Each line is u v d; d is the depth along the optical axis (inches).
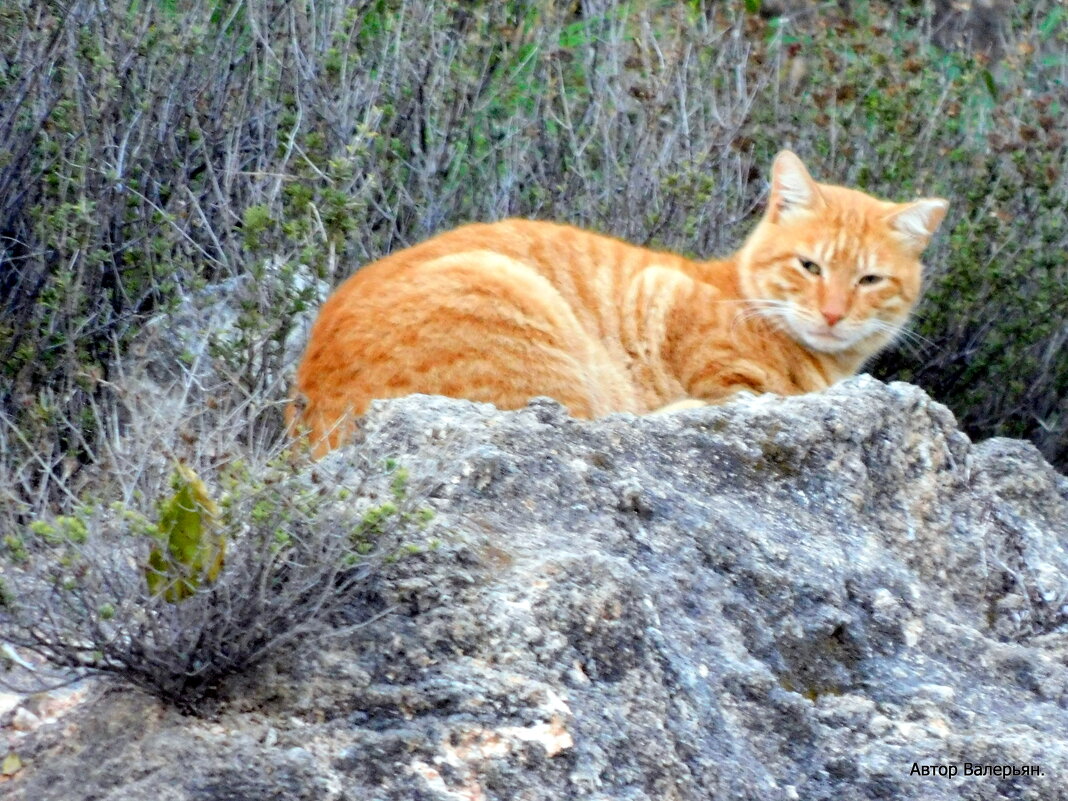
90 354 363.9
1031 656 263.7
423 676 203.3
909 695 245.9
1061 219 532.7
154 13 472.1
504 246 387.2
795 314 416.5
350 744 190.1
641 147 503.5
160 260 410.9
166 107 435.2
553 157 519.8
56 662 193.6
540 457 258.4
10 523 211.9
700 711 216.1
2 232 405.7
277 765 183.3
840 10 637.9
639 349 398.9
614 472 265.6
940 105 546.3
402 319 351.3
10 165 403.2
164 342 368.8
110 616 185.5
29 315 379.9
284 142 448.8
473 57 514.0
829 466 291.3
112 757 189.6
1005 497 334.6
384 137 463.2
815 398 302.7
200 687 198.1
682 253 486.0
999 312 514.6
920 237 434.0
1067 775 225.5
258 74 470.3
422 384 346.6
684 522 257.9
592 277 395.5
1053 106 579.2
